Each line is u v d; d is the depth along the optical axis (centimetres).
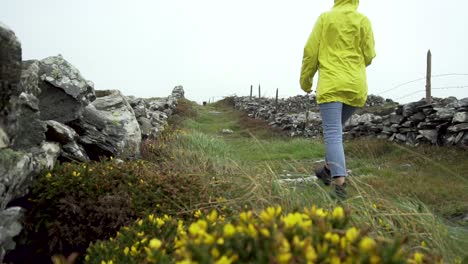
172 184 382
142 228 269
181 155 706
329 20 420
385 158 883
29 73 376
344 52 417
